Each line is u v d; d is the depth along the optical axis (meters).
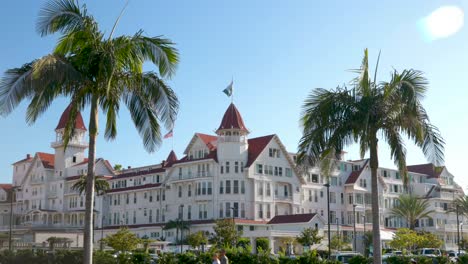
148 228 96.62
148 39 26.31
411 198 101.81
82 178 85.62
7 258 38.91
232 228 77.31
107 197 112.31
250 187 92.69
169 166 99.94
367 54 27.72
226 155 92.50
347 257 48.88
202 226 88.88
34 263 38.03
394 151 27.42
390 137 27.41
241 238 77.81
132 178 109.69
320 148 27.33
